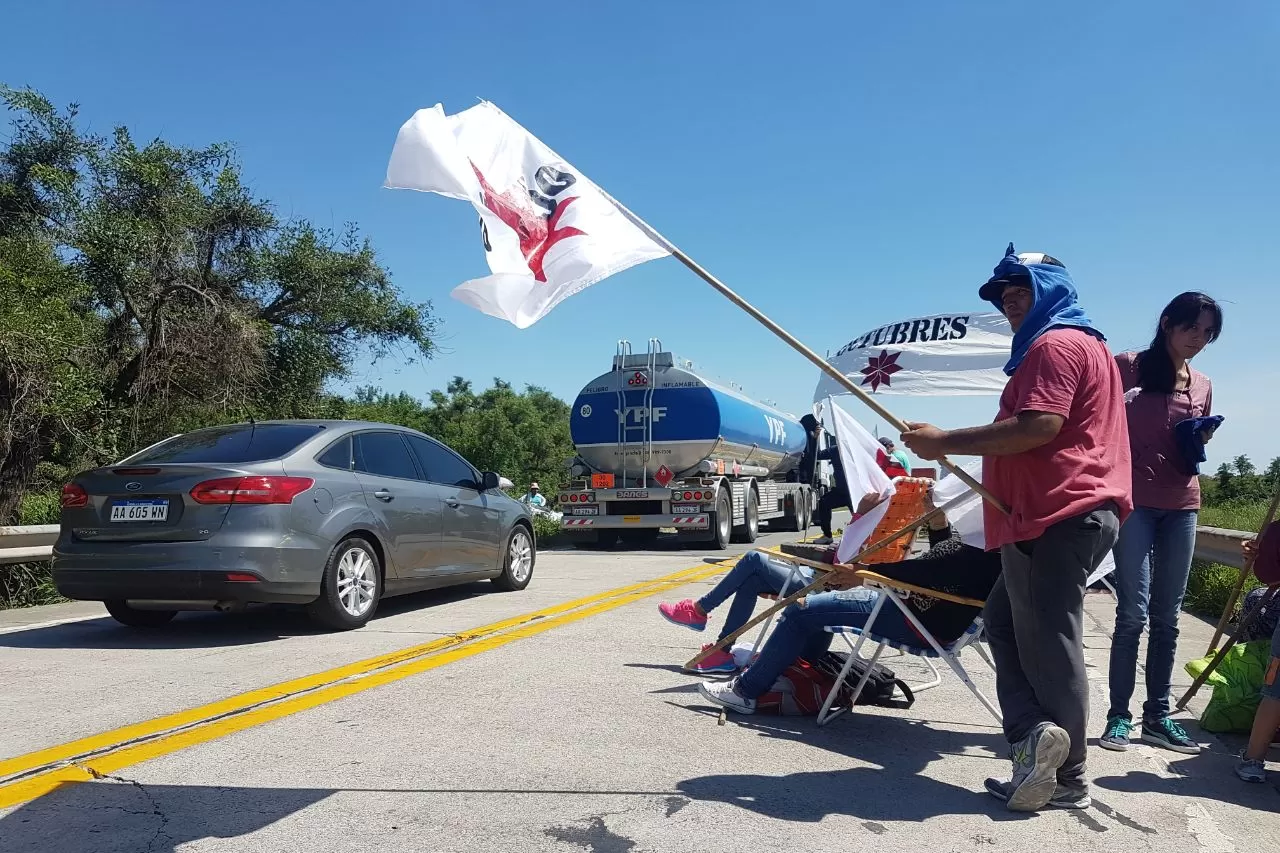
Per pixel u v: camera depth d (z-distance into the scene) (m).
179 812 2.94
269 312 16.78
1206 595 7.83
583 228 3.69
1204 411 4.02
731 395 15.93
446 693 4.50
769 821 2.95
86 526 5.93
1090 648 6.12
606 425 15.28
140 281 14.07
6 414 10.89
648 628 6.42
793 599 4.22
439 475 7.66
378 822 2.87
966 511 4.12
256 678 4.82
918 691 4.89
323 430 6.61
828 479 21.91
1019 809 3.09
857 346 5.92
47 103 14.69
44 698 4.40
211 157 15.97
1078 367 2.99
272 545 5.76
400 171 3.54
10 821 2.85
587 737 3.81
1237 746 3.94
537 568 11.16
